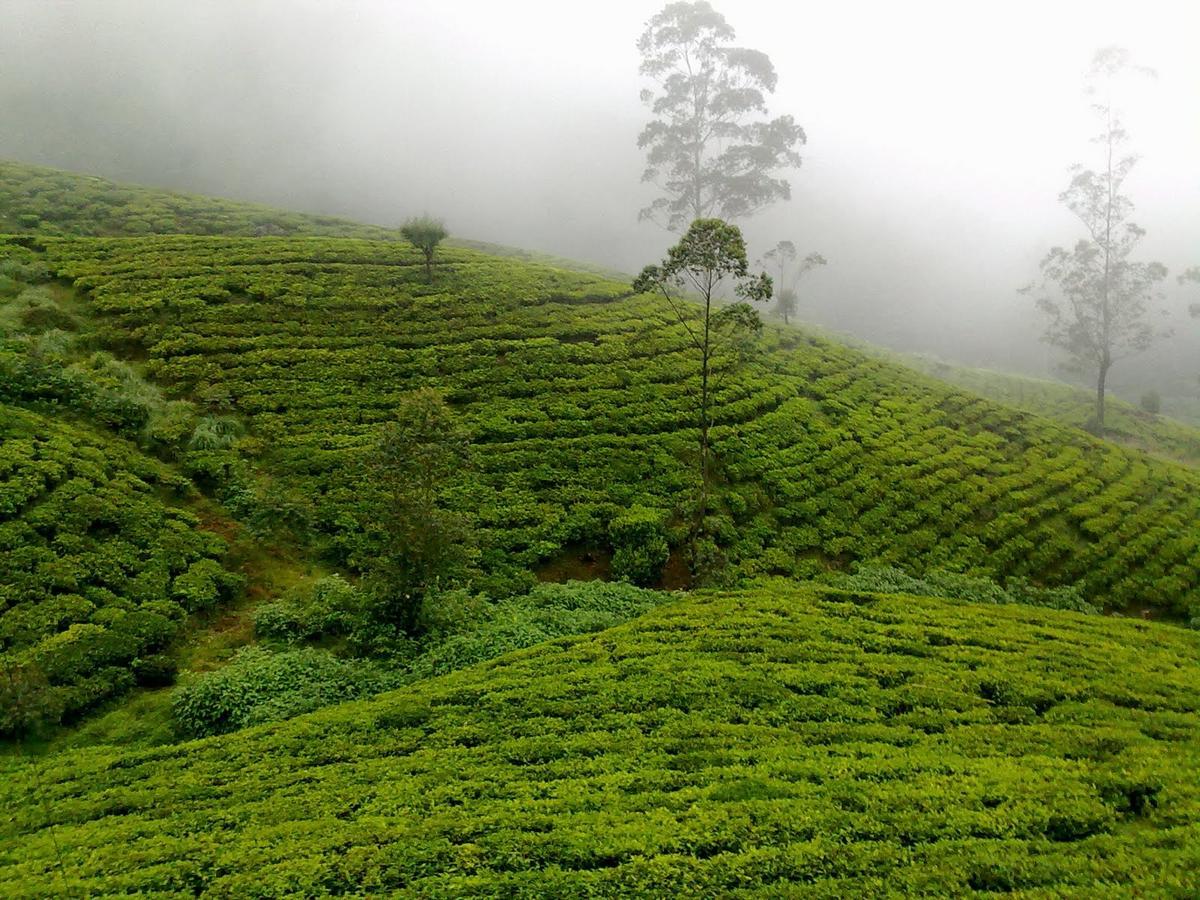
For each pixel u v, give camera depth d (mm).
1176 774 12234
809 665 17000
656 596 22812
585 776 12688
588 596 22312
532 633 19234
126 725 15141
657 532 25984
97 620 17266
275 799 11930
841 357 46969
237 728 15102
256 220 59812
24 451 21516
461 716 14750
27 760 13445
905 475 33062
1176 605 27125
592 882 9789
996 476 34875
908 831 10742
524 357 36625
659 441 31531
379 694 16156
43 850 10570
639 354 39125
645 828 10867
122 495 21750
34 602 17047
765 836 10672
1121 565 29047
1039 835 10664
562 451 29953
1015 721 14938
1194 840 10211
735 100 75312
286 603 20172
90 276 36594
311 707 15727
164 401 28250
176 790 12273
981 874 9680
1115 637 20688
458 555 19344
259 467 26359
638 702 15250
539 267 51188
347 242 48656
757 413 35781
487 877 9898
